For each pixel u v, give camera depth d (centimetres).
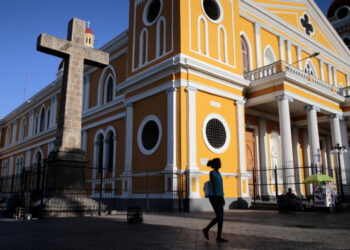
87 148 2127
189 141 1282
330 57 2423
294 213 1147
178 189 1242
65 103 1134
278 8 2081
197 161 1312
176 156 1280
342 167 1812
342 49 2625
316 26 2392
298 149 2030
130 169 1522
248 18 1817
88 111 2134
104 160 1892
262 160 1784
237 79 1524
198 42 1440
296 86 1545
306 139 2112
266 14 1923
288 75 1454
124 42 1916
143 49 1605
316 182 1198
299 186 1945
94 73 2250
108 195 1758
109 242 495
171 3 1458
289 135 1432
